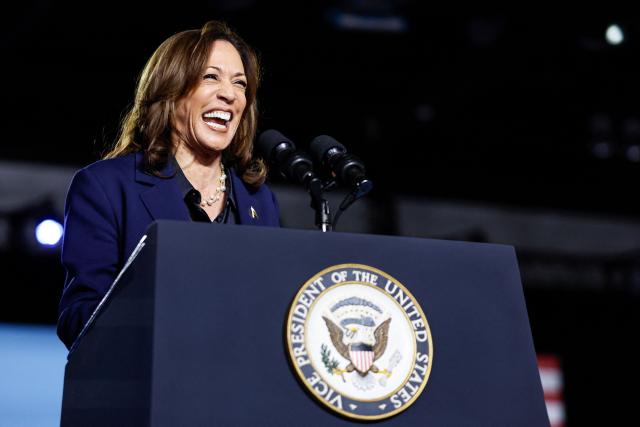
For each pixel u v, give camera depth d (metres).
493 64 16.58
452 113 18.58
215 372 2.35
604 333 21.12
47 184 17.27
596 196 20.88
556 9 15.28
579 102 18.33
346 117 18.28
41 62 15.28
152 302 2.38
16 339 15.34
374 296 2.55
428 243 2.73
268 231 2.55
